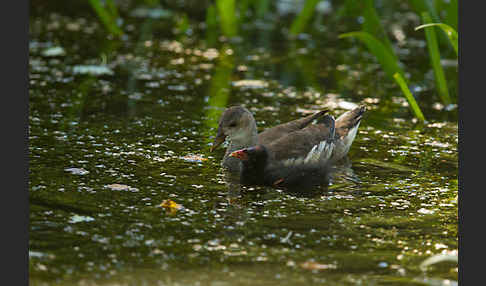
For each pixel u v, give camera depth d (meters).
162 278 7.89
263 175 11.48
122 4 23.91
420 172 12.03
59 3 23.47
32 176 10.95
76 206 9.91
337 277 8.09
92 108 14.59
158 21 22.33
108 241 8.84
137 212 9.83
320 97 16.22
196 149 12.74
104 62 17.84
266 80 17.27
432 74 18.06
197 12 23.67
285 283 7.87
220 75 17.48
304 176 11.96
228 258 8.51
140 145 12.71
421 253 8.87
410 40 20.91
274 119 14.56
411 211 10.32
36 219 9.40
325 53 19.84
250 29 21.88
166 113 14.56
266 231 9.39
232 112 12.21
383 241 9.21
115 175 11.22
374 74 18.14
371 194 11.02
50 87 15.77
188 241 8.96
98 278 7.86
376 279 8.09
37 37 19.62
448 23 16.73
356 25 22.38
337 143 12.80
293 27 21.25
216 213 9.97
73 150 12.22
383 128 14.41
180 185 11.03
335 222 9.81
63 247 8.62
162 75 17.20
